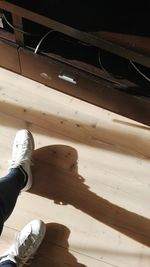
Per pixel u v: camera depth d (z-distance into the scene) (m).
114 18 1.10
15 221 1.42
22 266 1.38
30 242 1.36
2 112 1.54
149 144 1.55
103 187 1.48
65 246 1.40
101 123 1.56
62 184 1.47
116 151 1.53
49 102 1.58
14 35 1.39
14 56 1.47
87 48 1.43
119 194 1.48
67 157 1.51
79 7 1.11
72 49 1.43
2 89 1.58
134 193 1.48
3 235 1.40
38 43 1.41
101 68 1.41
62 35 1.43
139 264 1.39
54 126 1.55
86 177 1.49
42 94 1.58
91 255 1.39
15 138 1.49
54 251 1.39
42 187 1.46
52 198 1.45
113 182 1.49
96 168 1.50
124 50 1.08
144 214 1.46
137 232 1.43
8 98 1.57
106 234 1.42
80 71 1.39
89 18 1.10
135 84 1.39
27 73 1.57
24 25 1.36
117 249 1.41
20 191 1.39
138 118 1.54
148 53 1.07
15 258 1.33
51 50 1.42
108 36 1.08
